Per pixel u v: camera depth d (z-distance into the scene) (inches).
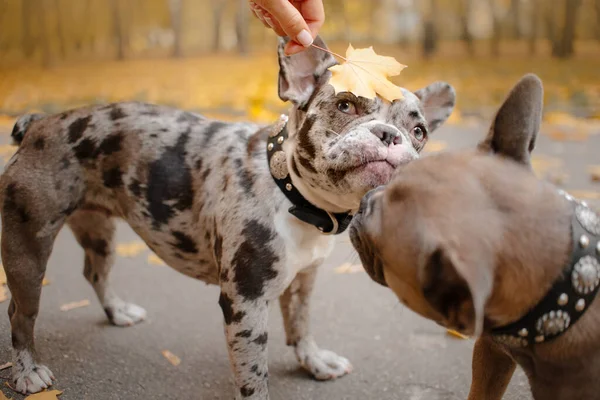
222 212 32.0
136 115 35.3
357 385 36.6
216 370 37.7
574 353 23.7
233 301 31.5
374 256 24.3
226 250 31.6
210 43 204.2
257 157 32.2
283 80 31.3
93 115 35.5
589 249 23.3
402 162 28.1
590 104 107.0
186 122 35.1
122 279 48.3
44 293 45.4
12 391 34.7
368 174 27.9
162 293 46.4
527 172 24.3
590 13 180.9
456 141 84.7
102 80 135.6
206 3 200.7
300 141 30.2
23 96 114.9
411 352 39.7
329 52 30.9
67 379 36.0
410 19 199.2
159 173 33.9
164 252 35.5
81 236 40.1
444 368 38.1
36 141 35.0
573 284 23.0
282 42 31.2
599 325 23.5
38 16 173.5
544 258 22.7
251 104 103.7
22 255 34.3
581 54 168.6
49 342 39.4
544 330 23.5
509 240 22.4
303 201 30.9
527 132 24.2
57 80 136.5
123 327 41.7
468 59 165.2
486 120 98.6
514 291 22.7
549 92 115.0
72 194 35.0
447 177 23.2
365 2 196.4
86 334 40.6
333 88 30.0
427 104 34.4
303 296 36.6
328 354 38.0
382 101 30.1
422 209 22.5
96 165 34.9
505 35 192.9
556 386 24.6
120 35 181.0
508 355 27.1
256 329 31.5
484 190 23.1
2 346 38.4
